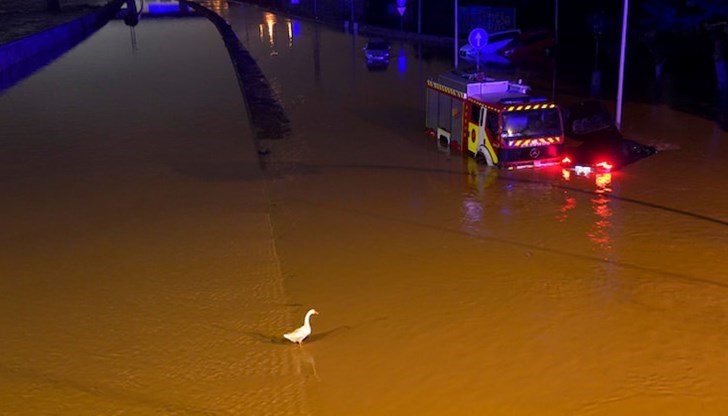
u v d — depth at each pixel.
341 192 22.05
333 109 34.03
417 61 48.66
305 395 11.77
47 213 21.33
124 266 17.30
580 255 16.91
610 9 51.34
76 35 68.38
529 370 12.38
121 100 38.19
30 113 35.47
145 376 12.55
